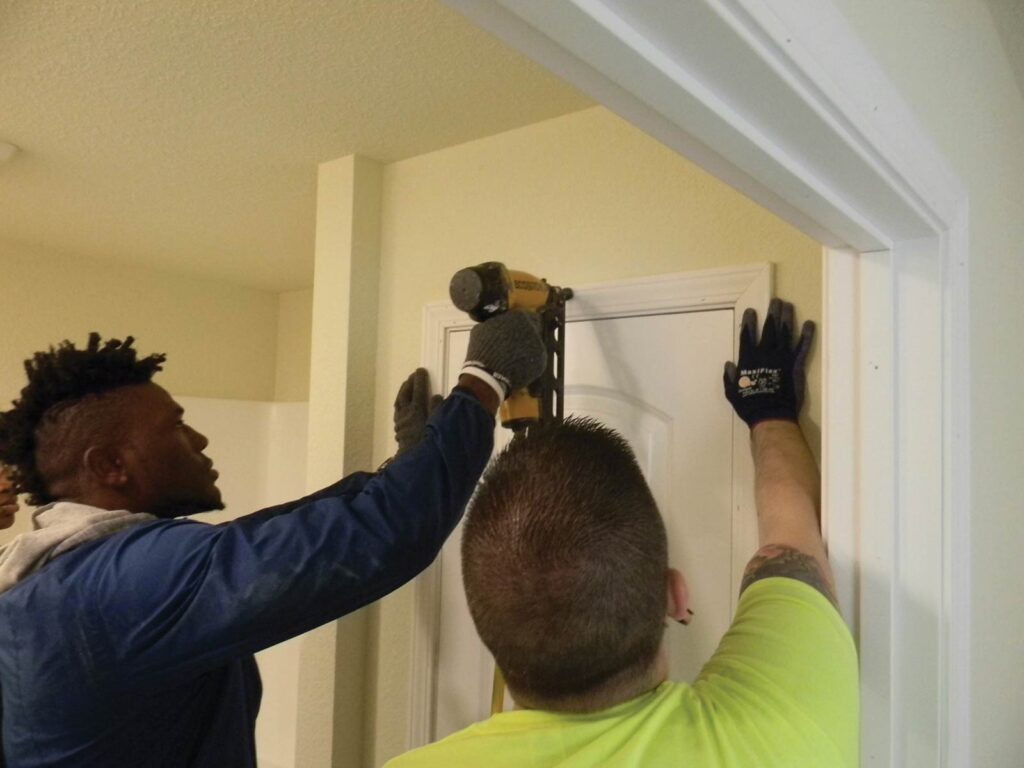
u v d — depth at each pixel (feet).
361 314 5.84
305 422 10.11
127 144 5.69
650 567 2.21
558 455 2.30
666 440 4.41
